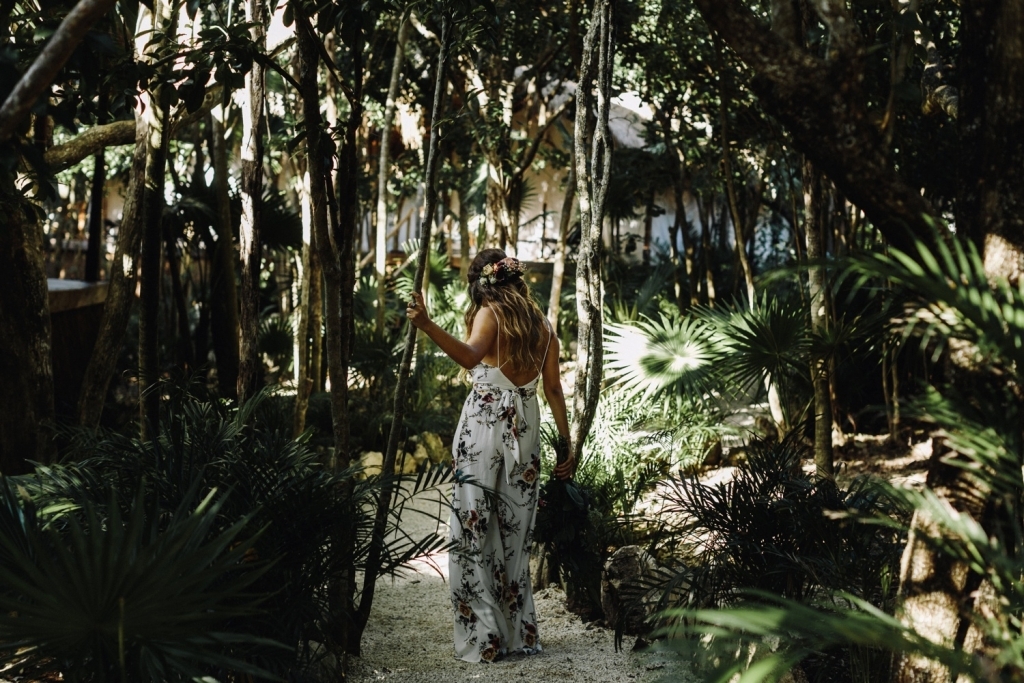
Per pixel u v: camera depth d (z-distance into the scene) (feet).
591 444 17.31
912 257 6.79
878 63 12.57
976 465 6.72
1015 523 6.21
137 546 6.68
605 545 14.15
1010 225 6.67
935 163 20.51
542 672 10.94
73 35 6.53
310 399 24.77
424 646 12.14
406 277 33.32
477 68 25.50
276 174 37.68
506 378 11.78
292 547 8.99
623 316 25.45
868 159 6.54
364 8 10.32
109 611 6.02
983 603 6.79
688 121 32.27
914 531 5.77
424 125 31.81
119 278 15.39
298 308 29.89
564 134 34.17
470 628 11.55
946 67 15.67
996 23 6.77
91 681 6.61
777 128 23.43
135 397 23.85
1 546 6.81
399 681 10.79
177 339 30.48
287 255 37.65
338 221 11.59
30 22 9.68
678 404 20.47
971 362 6.75
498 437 11.73
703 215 30.96
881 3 9.99
